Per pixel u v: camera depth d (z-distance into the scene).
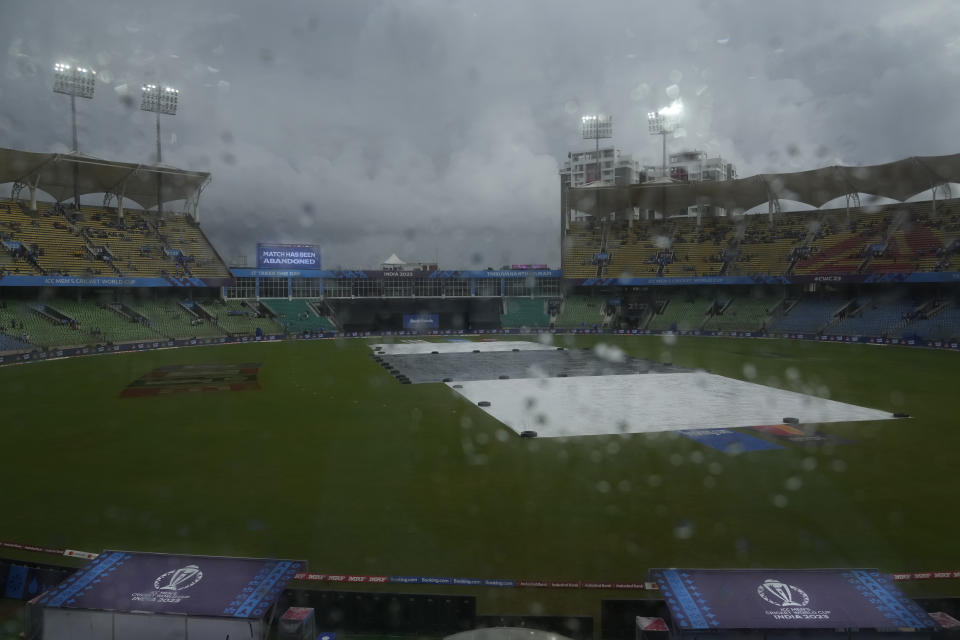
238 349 48.66
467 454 15.70
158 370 34.62
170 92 60.16
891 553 9.44
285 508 11.70
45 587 7.91
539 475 13.80
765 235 63.84
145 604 5.79
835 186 57.94
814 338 52.25
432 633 7.15
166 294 61.34
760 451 15.84
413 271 71.56
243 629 5.60
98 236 57.12
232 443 17.05
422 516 11.23
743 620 5.48
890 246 54.22
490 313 74.94
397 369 34.31
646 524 10.74
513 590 8.42
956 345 42.62
